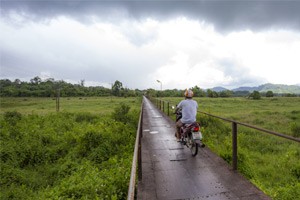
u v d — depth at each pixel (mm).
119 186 5680
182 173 4949
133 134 11727
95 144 10336
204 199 3781
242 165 6930
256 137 14984
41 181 8383
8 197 7105
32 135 13102
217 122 17328
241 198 3766
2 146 11023
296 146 12992
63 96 107875
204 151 6582
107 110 33406
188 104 6434
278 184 7805
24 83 139875
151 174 4934
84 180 6258
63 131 15477
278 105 47875
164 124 12391
